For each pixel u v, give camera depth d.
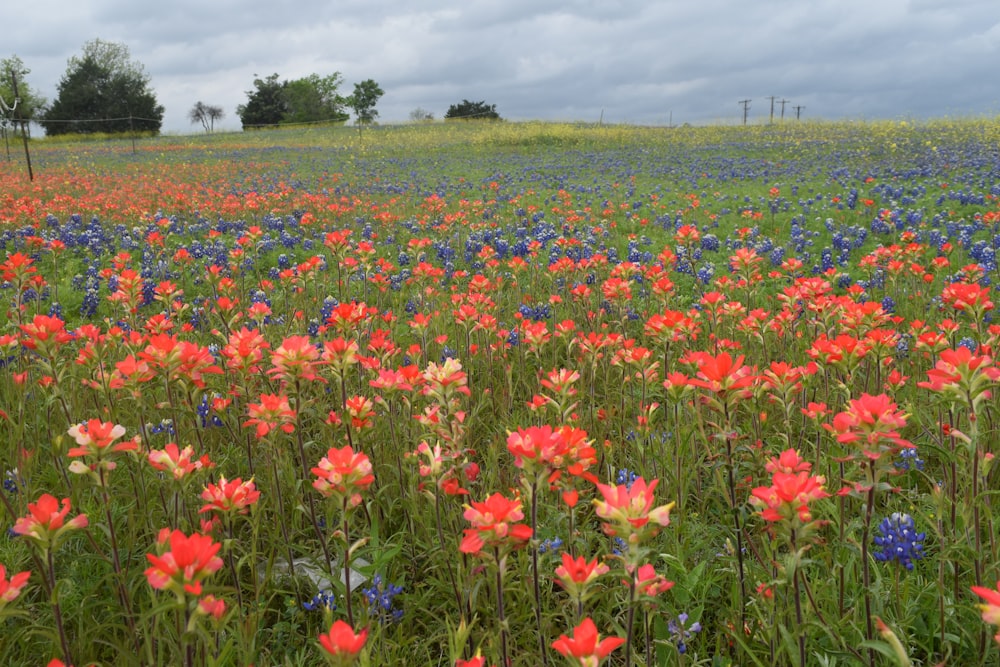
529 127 58.41
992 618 1.71
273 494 3.99
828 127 49.44
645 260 12.37
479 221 16.97
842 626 2.88
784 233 14.95
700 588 3.37
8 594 2.11
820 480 2.31
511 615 3.04
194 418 3.76
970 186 18.70
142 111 104.31
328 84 109.75
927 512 3.72
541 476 2.47
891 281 8.56
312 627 3.28
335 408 5.41
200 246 12.87
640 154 36.22
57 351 4.05
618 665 2.95
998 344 4.31
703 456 4.23
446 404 3.30
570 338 5.51
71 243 13.66
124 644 2.98
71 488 3.87
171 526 3.27
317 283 9.34
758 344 6.88
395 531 4.08
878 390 4.14
